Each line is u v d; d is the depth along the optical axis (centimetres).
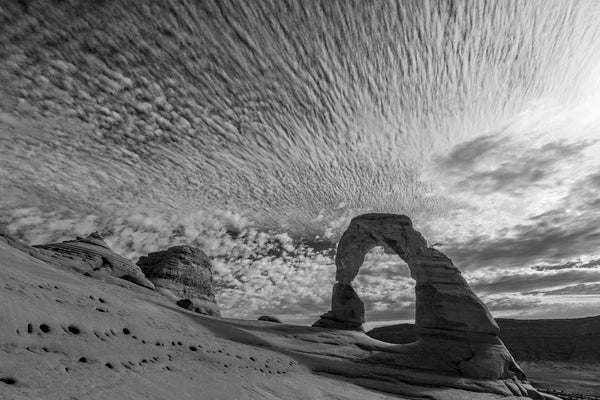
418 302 4053
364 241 4822
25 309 990
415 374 2959
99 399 717
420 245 4397
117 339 1293
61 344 975
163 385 1004
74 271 3334
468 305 3812
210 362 1673
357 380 2544
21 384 662
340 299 4666
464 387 2862
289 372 2192
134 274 4347
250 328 3756
